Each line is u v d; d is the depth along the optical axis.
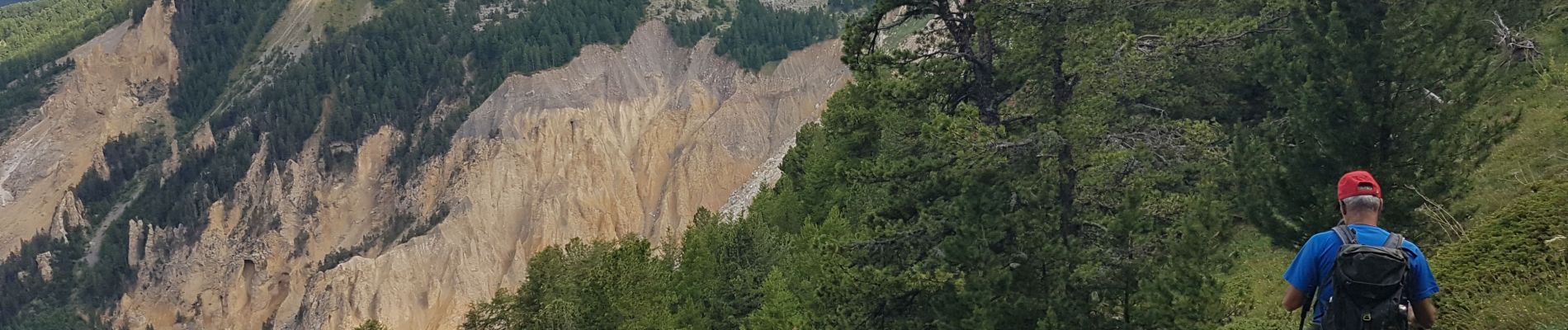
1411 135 12.02
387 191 97.19
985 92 19.03
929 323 16.38
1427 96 12.15
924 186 17.62
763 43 105.06
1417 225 12.17
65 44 142.25
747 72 102.12
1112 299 13.04
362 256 92.44
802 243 28.94
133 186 109.94
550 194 92.06
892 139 20.09
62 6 193.50
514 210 92.00
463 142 96.25
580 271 28.39
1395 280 6.16
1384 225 12.18
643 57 105.31
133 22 128.38
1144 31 21.69
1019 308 13.20
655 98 102.19
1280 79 15.58
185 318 94.94
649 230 92.69
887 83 19.91
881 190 18.91
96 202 108.44
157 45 122.75
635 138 99.38
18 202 112.75
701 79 103.25
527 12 111.38
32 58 140.38
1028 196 13.64
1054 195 13.70
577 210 91.38
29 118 123.56
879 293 16.67
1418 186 12.03
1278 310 13.05
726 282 33.09
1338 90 12.55
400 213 94.75
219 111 111.06
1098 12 18.83
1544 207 10.88
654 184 95.88
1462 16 12.31
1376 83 12.14
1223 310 12.44
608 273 27.53
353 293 84.00
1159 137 16.86
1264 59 18.20
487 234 89.62
